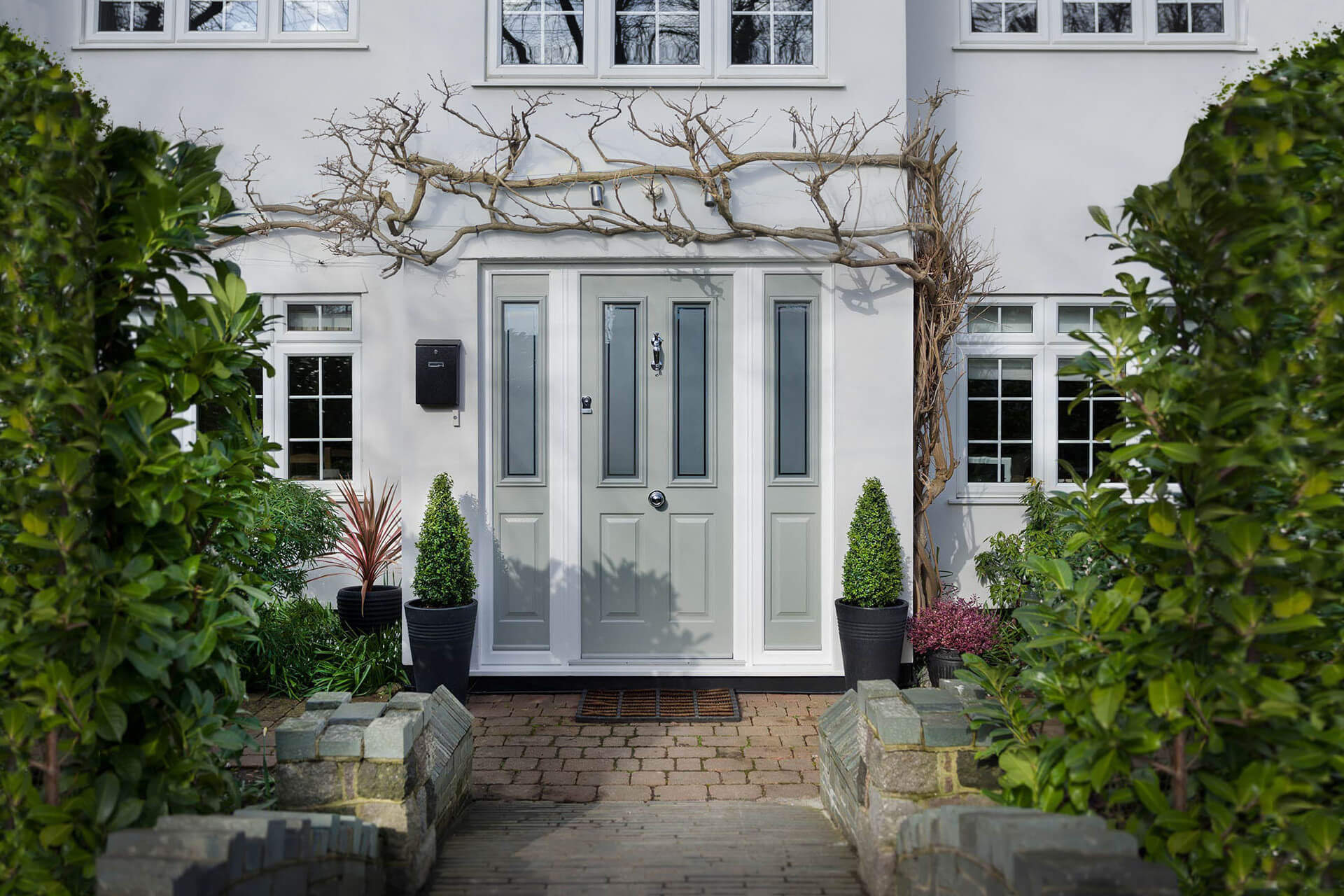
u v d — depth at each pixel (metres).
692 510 5.77
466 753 3.90
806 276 5.72
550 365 5.71
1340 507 2.04
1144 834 2.22
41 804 2.15
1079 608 2.38
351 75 6.23
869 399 5.65
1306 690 2.14
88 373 2.24
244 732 2.66
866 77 5.62
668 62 5.71
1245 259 2.10
